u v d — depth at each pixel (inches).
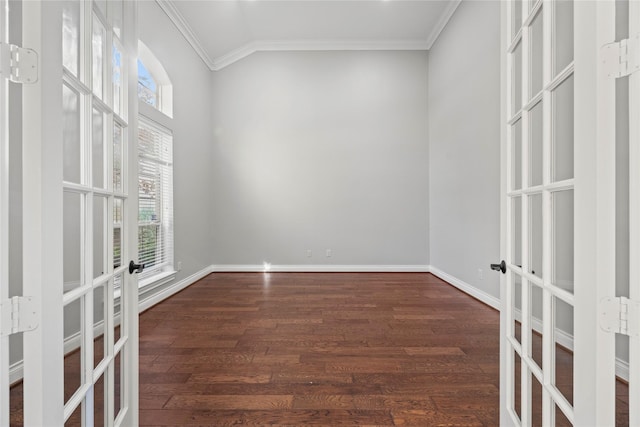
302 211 201.8
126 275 52.6
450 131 166.7
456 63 159.0
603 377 30.5
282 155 201.6
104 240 46.3
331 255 201.6
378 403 65.1
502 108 53.2
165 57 147.1
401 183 201.0
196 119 179.0
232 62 201.5
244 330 104.7
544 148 40.6
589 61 31.1
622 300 29.9
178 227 157.8
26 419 31.0
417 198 200.8
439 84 181.6
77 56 39.5
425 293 151.0
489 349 89.8
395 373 76.7
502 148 53.3
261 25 181.2
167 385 71.7
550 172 40.1
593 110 30.7
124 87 52.2
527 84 46.0
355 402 65.4
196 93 179.2
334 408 63.5
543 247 40.6
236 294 149.9
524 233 46.1
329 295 147.6
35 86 31.0
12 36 31.9
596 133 30.5
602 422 30.5
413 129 200.4
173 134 153.1
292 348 90.9
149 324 110.4
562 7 38.0
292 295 147.9
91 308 41.1
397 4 163.3
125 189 52.2
